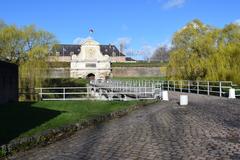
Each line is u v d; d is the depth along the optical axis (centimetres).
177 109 2658
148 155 1097
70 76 12569
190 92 4875
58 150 1249
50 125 1816
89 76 12912
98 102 3438
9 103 3369
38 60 6053
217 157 1048
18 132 1588
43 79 6059
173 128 1670
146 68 12762
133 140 1380
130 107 2775
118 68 13000
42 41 6325
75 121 1914
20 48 6216
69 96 5866
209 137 1392
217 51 5147
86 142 1388
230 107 2620
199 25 5706
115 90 5069
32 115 2311
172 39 5791
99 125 1939
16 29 6253
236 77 4584
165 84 5878
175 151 1144
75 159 1084
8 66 3522
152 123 1897
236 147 1188
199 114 2245
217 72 4825
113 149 1213
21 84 5812
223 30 5334
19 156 1172
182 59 5641
